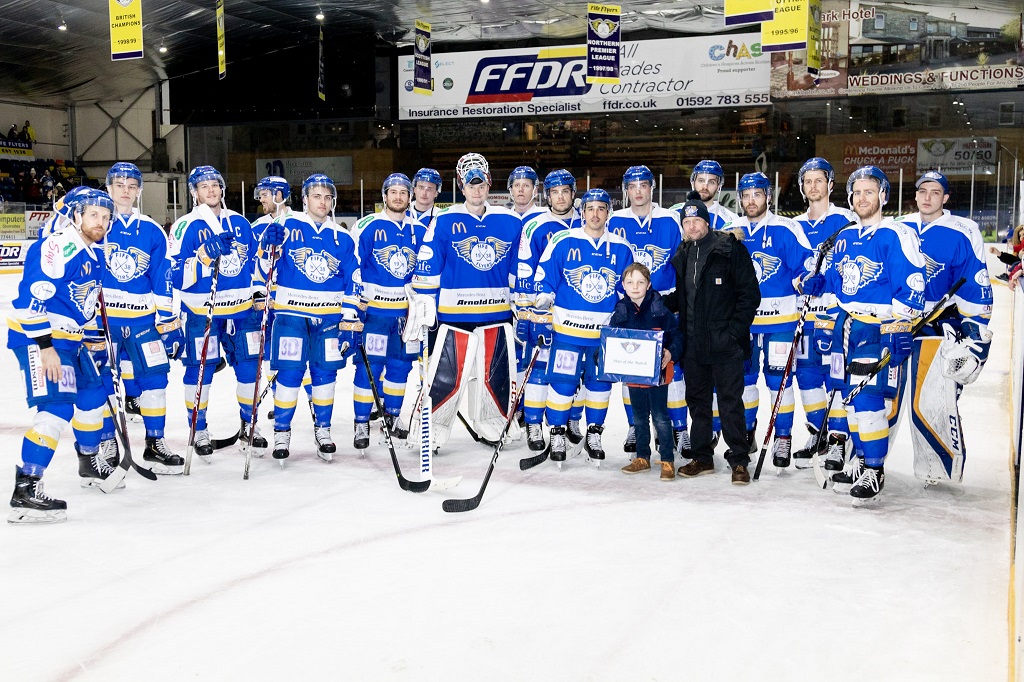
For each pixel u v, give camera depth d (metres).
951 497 4.61
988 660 2.71
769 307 5.31
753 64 18.98
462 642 2.85
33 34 20.31
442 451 5.78
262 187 6.11
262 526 4.09
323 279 5.32
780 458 5.20
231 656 2.77
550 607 3.13
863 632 2.92
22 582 3.40
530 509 4.38
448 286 5.54
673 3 18.12
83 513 4.30
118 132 27.39
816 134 18.69
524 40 20.67
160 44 21.38
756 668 2.68
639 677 2.62
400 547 3.78
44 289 4.03
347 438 6.16
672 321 4.98
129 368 5.14
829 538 3.90
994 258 16.47
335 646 2.83
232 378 8.59
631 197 5.55
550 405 5.25
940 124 17.75
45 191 25.17
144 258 5.01
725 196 16.31
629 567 3.53
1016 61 17.14
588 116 20.45
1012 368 7.93
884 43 17.91
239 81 23.09
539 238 5.43
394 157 21.95
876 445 4.39
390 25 20.50
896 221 4.44
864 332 4.48
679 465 5.41
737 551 3.72
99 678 2.65
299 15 19.64
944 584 3.34
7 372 8.85
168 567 3.55
